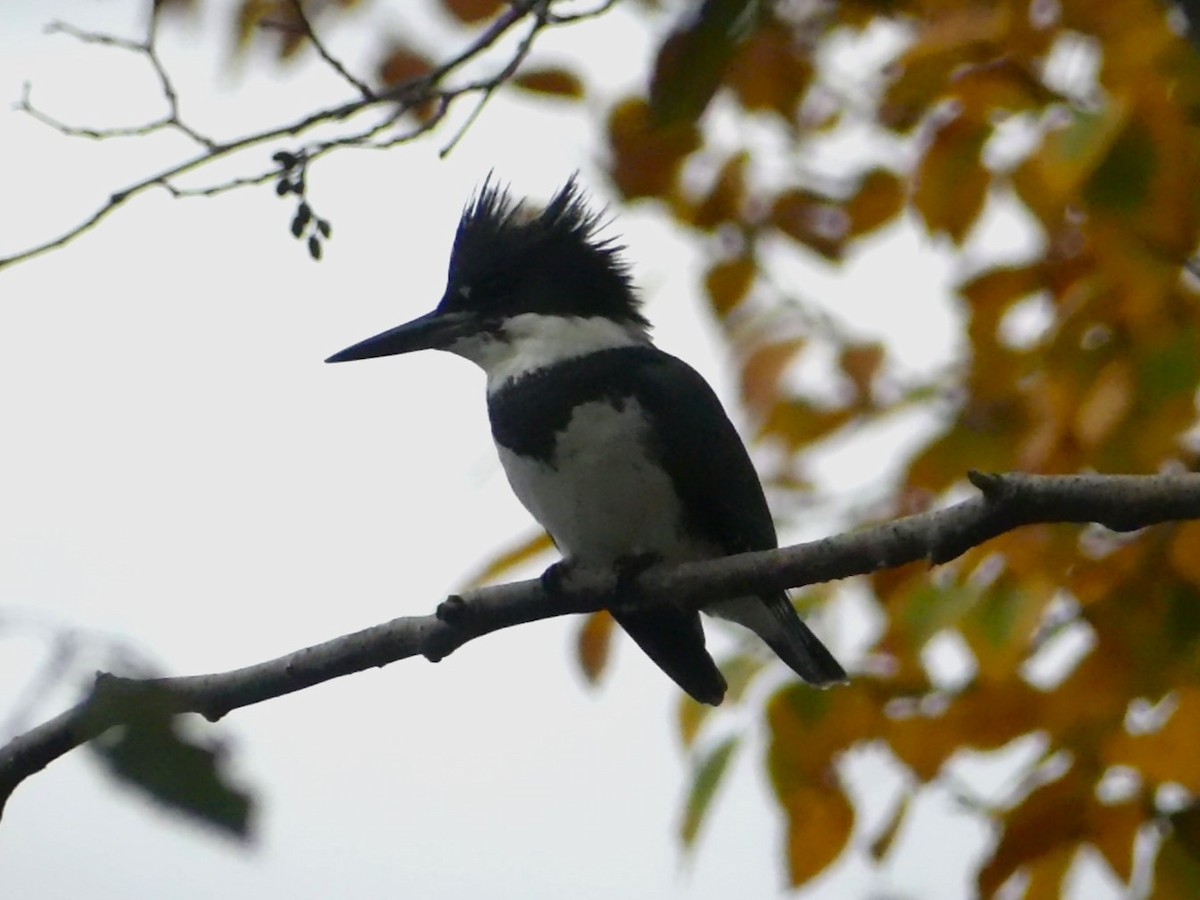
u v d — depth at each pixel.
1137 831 5.77
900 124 7.20
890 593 6.39
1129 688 5.88
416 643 6.63
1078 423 6.12
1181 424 6.01
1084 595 6.06
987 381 6.60
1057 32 6.31
